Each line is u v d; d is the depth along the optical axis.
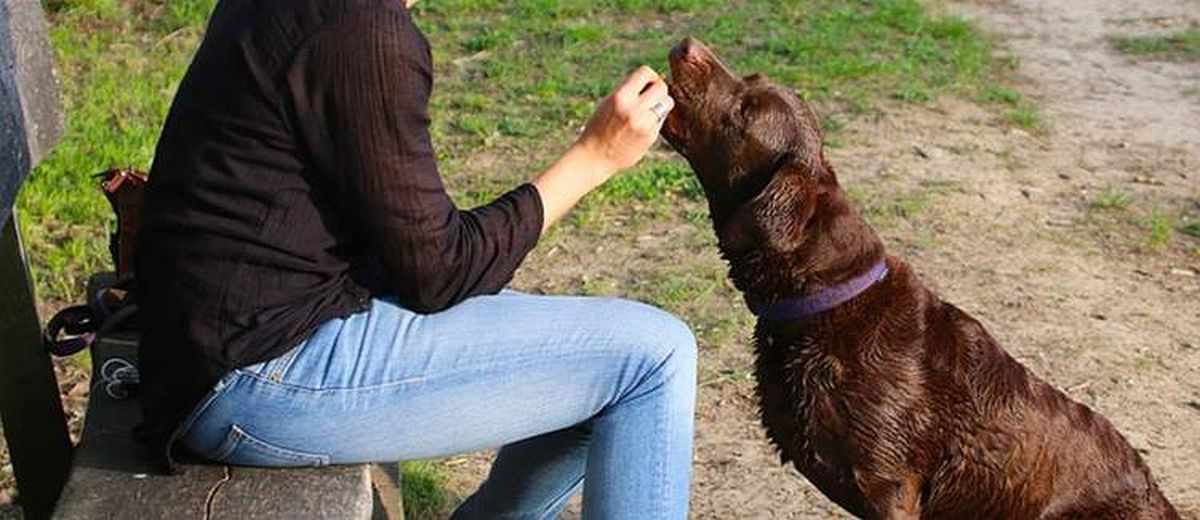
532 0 11.41
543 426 3.42
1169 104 9.70
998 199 7.81
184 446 3.37
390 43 3.00
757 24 11.13
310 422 3.23
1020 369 4.16
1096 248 7.24
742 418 5.52
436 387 3.27
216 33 3.17
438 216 3.12
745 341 6.09
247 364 3.18
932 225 7.41
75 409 5.25
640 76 3.52
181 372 3.22
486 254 3.24
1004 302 6.57
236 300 3.14
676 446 3.43
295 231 3.13
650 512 3.42
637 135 3.47
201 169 3.12
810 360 4.04
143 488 3.34
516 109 9.05
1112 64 10.60
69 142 7.78
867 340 4.00
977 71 10.22
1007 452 4.06
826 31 10.92
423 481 5.01
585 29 10.62
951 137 8.77
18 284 3.93
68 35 9.91
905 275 4.14
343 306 3.25
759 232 4.00
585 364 3.36
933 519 4.17
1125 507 4.15
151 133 8.12
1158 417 5.64
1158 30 11.52
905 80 9.82
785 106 4.18
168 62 9.59
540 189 3.40
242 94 3.05
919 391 4.02
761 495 5.05
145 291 3.28
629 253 6.98
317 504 3.27
